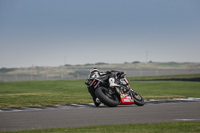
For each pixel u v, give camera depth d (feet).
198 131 75.05
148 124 86.07
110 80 133.28
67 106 137.28
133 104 143.74
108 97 132.98
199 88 282.77
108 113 111.04
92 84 135.13
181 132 73.97
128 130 77.61
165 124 85.51
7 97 176.14
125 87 135.03
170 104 140.36
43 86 336.70
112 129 79.20
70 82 406.82
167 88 283.38
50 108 130.00
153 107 128.98
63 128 81.20
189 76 513.86
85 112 114.21
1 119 99.04
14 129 81.82
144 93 223.10
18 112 116.47
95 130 78.07
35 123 91.04
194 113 109.81
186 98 170.09
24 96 182.09
